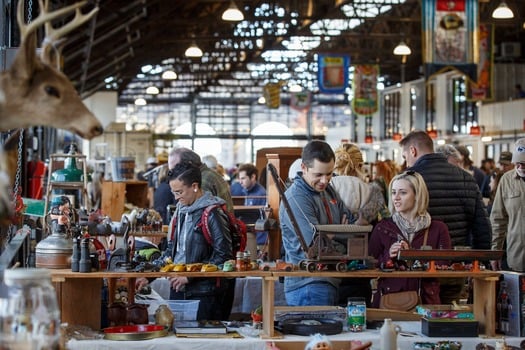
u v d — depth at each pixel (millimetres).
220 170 12891
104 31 22719
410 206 5582
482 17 30719
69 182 8336
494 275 5102
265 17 30672
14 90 3088
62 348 3346
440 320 5008
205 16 30500
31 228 7078
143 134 29391
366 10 35344
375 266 5109
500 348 4730
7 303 3104
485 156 32688
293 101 44031
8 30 7828
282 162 8320
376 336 4910
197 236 5602
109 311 5168
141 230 7480
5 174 2840
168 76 31453
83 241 4848
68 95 3156
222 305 5785
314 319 5094
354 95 35656
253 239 7871
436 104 37469
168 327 5039
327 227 5012
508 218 7234
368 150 48250
